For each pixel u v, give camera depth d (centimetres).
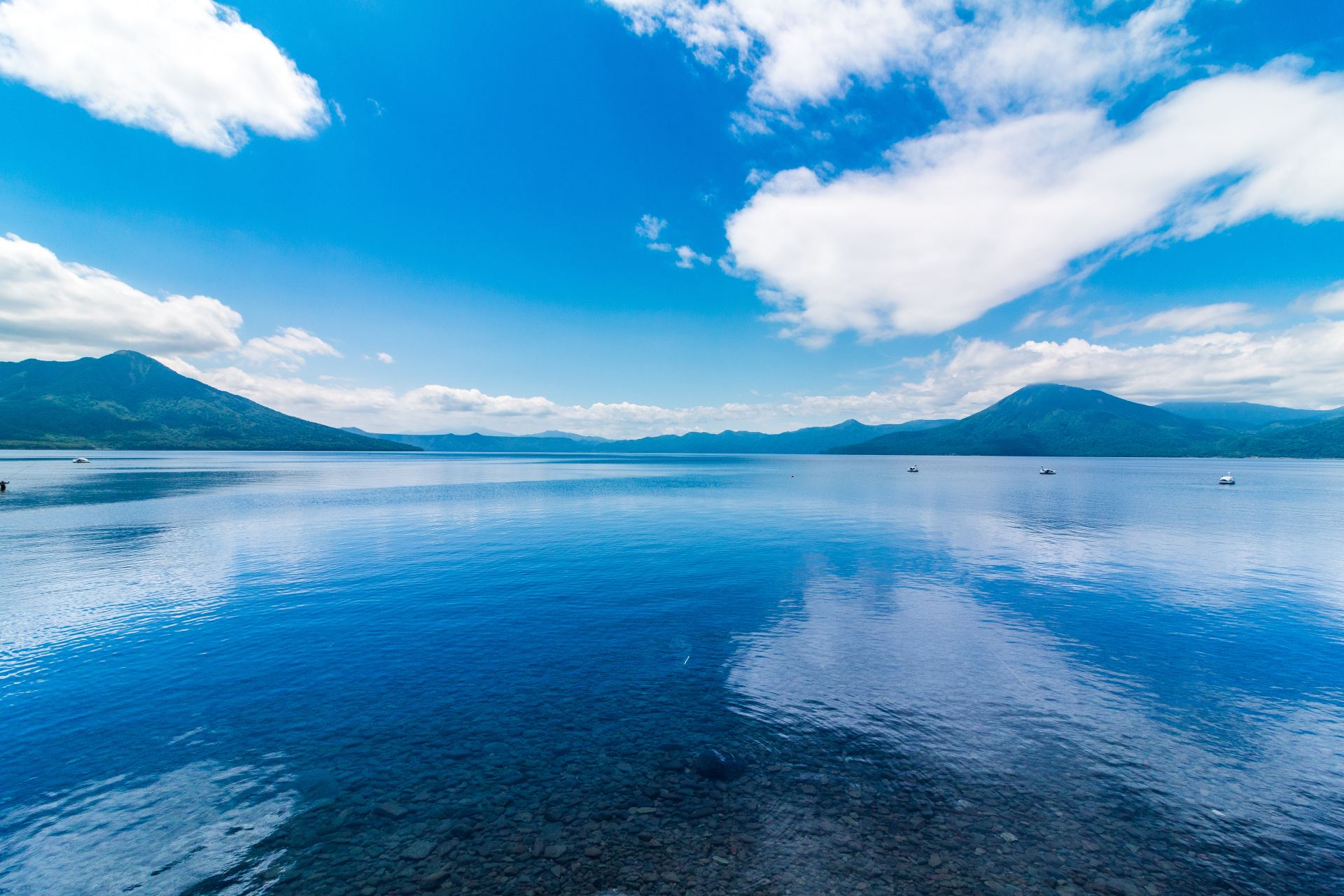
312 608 2350
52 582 2772
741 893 822
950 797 1065
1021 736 1299
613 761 1191
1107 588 2717
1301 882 853
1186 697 1508
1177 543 4038
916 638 1983
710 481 11681
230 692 1530
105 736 1291
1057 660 1781
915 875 862
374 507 6203
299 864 881
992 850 919
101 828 966
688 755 1212
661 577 2931
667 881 847
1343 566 3250
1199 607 2400
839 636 2003
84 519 5050
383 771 1149
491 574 2986
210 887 834
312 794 1073
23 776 1123
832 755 1215
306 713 1405
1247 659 1784
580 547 3803
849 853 910
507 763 1182
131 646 1878
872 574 3008
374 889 829
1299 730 1330
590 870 871
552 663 1747
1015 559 3425
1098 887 838
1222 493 8694
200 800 1048
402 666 1717
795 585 2755
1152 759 1202
